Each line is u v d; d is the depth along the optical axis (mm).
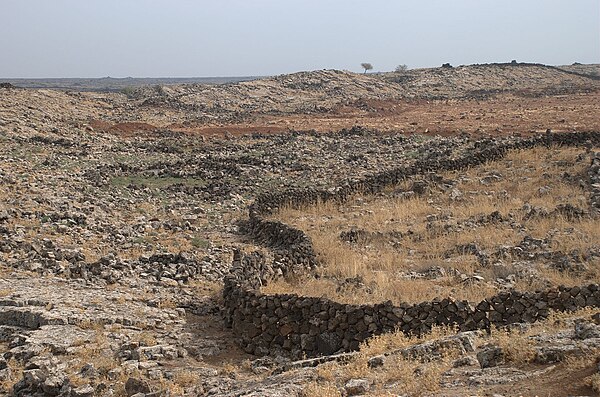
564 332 9477
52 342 12555
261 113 70562
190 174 34031
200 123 59344
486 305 12125
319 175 32938
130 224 23844
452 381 8445
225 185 31641
